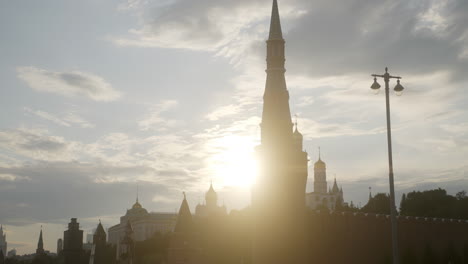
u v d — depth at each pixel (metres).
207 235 131.12
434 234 107.75
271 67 99.00
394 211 47.12
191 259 140.88
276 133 97.06
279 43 99.44
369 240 102.88
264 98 99.06
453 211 173.75
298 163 97.19
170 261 142.62
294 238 94.81
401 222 105.56
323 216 101.38
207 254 127.69
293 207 95.75
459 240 109.69
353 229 102.56
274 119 97.44
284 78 99.19
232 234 121.19
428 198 189.38
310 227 99.81
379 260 102.12
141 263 178.00
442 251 106.88
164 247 171.50
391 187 47.59
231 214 124.19
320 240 99.75
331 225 101.38
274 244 94.81
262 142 98.00
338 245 100.69
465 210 171.62
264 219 95.69
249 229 115.94
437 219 109.44
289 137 97.44
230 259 119.38
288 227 95.06
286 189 96.00
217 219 127.62
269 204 95.88
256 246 95.56
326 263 99.19
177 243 142.75
